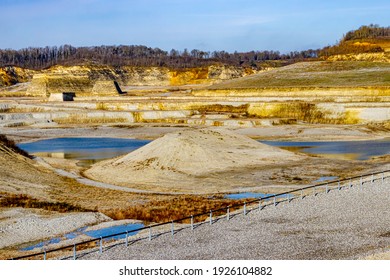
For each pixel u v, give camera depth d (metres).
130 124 136.62
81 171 71.38
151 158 72.62
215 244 36.53
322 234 38.50
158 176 66.38
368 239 37.12
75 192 57.09
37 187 57.62
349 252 34.25
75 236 40.62
